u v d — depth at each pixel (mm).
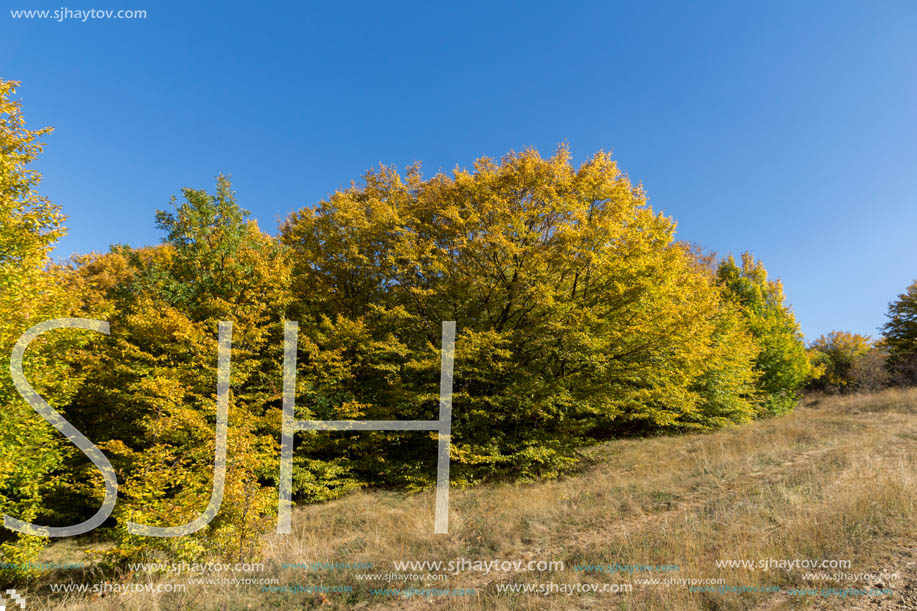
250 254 14602
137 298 13820
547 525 8562
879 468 9164
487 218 13953
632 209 14531
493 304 14234
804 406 28703
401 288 15320
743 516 7465
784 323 30203
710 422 19094
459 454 12414
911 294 34562
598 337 12945
